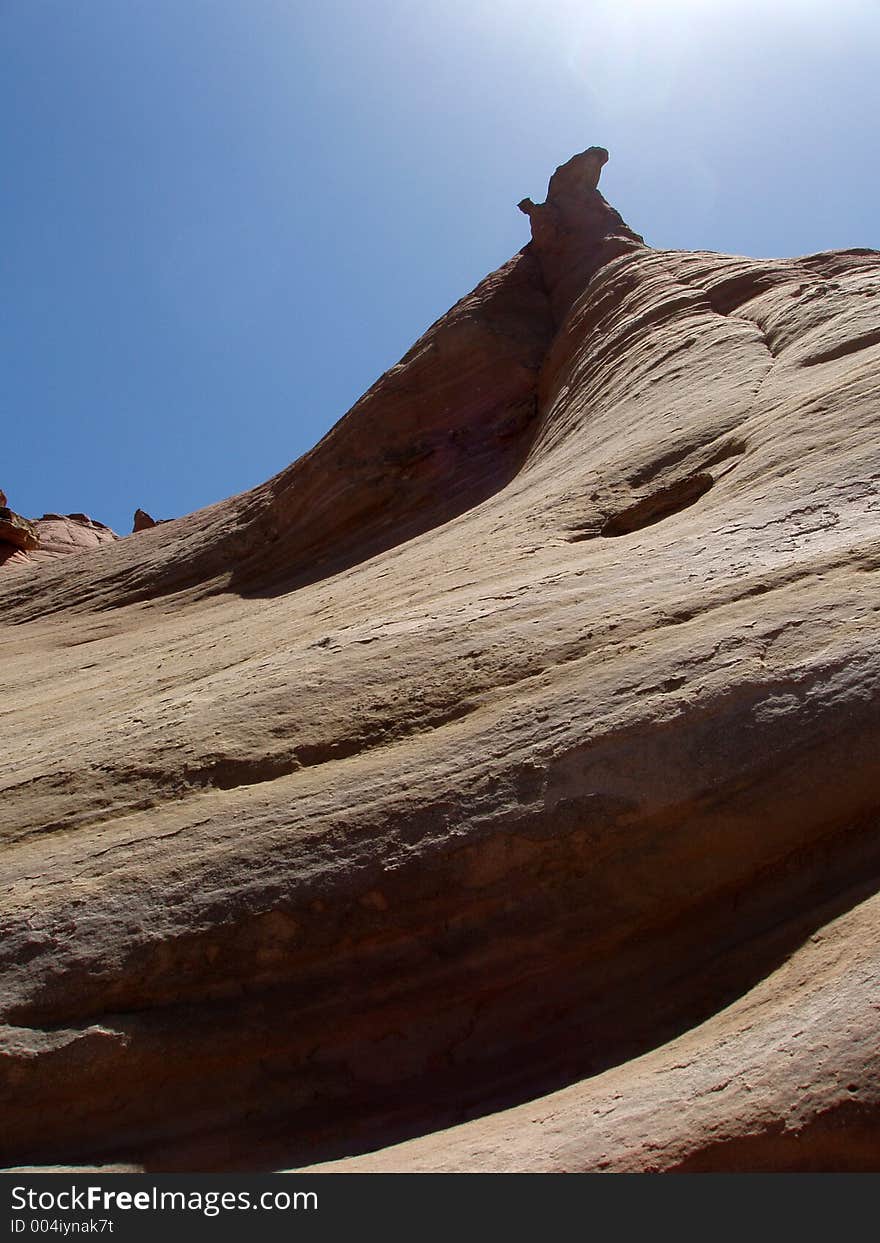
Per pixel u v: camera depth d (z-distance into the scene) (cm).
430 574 1109
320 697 663
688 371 1402
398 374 2220
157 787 632
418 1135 438
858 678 514
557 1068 452
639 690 548
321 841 524
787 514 760
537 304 2405
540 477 1492
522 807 508
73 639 2070
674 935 480
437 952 489
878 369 945
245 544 2155
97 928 515
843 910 440
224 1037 473
